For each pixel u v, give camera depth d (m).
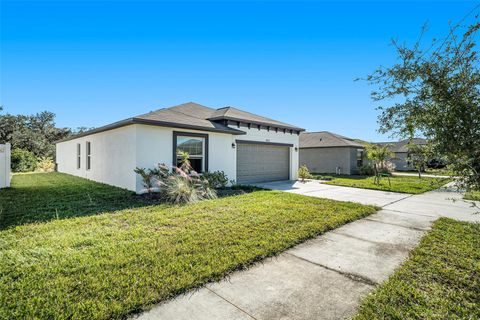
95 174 12.35
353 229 5.18
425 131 2.77
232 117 12.16
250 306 2.57
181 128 9.72
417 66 2.66
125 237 4.30
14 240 4.09
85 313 2.34
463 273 3.22
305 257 3.76
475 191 2.52
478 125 2.30
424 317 2.39
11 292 2.64
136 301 2.50
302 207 6.78
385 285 2.93
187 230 4.71
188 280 2.91
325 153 23.28
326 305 2.60
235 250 3.79
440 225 5.37
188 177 8.12
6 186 9.94
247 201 7.61
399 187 11.89
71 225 4.95
